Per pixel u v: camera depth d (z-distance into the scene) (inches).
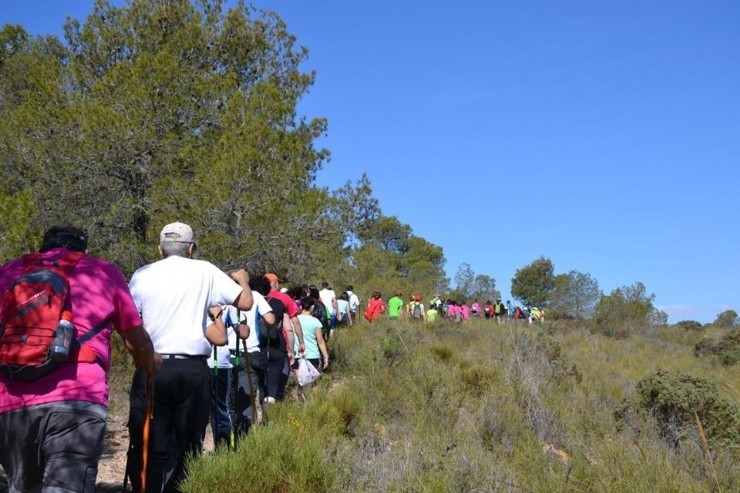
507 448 310.0
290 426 295.6
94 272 167.0
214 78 779.4
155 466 223.3
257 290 394.9
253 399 289.6
